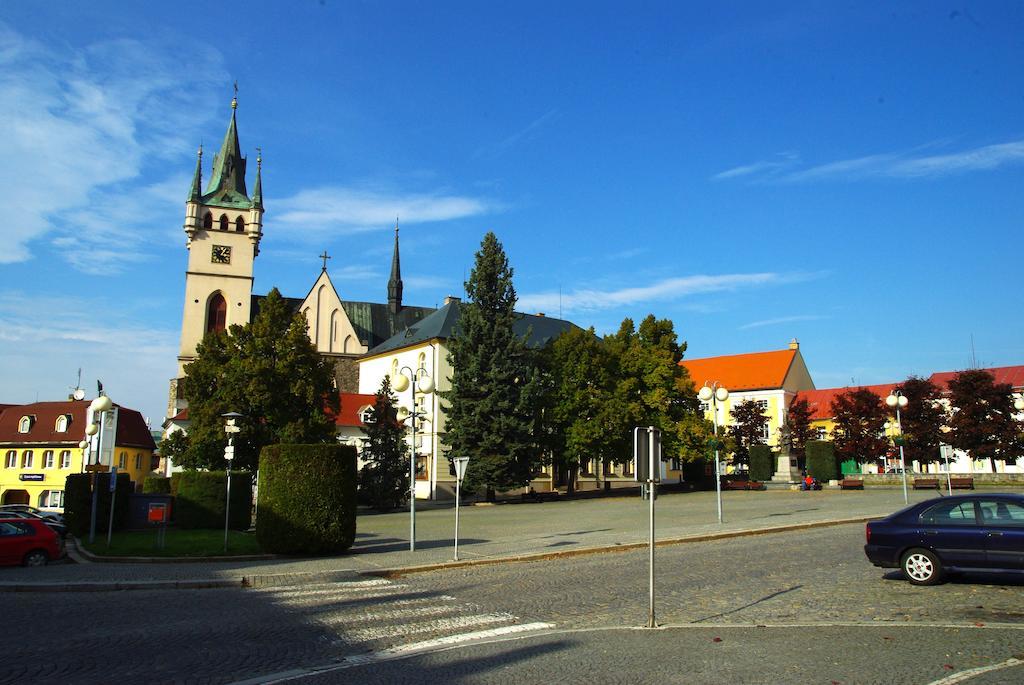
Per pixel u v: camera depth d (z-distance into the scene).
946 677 8.54
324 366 47.34
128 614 13.30
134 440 78.06
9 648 10.62
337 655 10.13
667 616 12.55
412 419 23.58
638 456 12.07
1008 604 12.70
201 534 30.09
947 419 53.84
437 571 19.22
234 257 81.62
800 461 72.50
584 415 53.88
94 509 26.48
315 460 22.19
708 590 14.95
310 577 18.27
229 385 44.06
